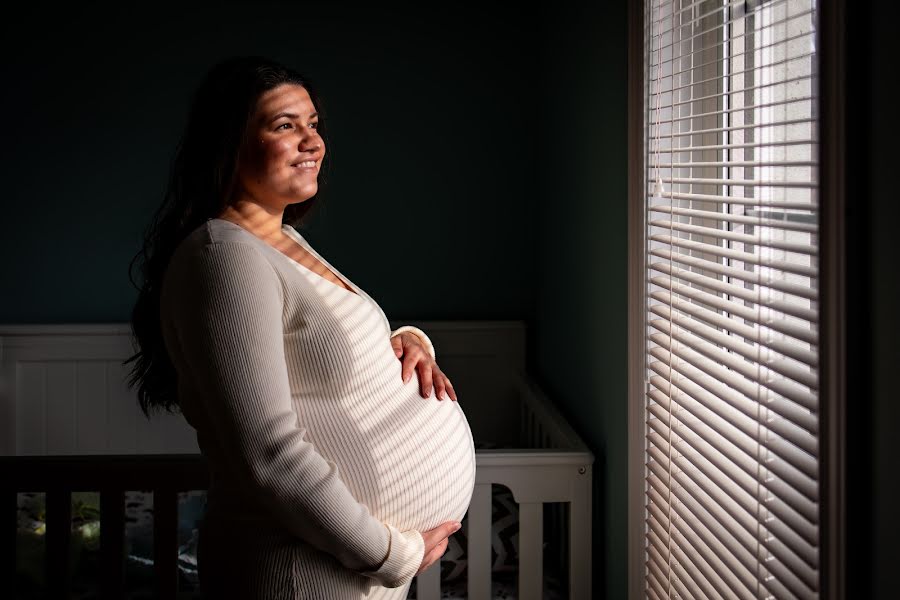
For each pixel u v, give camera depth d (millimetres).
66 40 3338
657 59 1855
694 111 1860
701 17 1598
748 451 1363
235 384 1217
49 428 3324
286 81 1432
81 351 3320
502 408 3436
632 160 1949
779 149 1594
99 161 3377
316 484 1245
